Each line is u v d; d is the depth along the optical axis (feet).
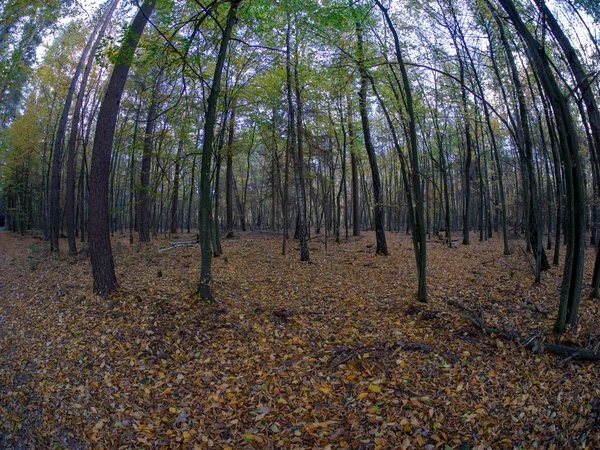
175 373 17.17
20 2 31.40
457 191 112.06
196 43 24.56
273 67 39.88
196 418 14.11
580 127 33.78
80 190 75.00
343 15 25.26
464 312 22.02
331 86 37.40
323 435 12.65
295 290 29.89
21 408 15.30
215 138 43.75
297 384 15.75
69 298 26.07
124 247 56.59
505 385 14.46
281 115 48.98
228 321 22.09
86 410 14.83
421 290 24.86
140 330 20.45
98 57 22.45
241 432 13.24
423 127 54.03
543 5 18.52
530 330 18.72
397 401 13.91
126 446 12.89
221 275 34.63
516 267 35.47
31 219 114.21
